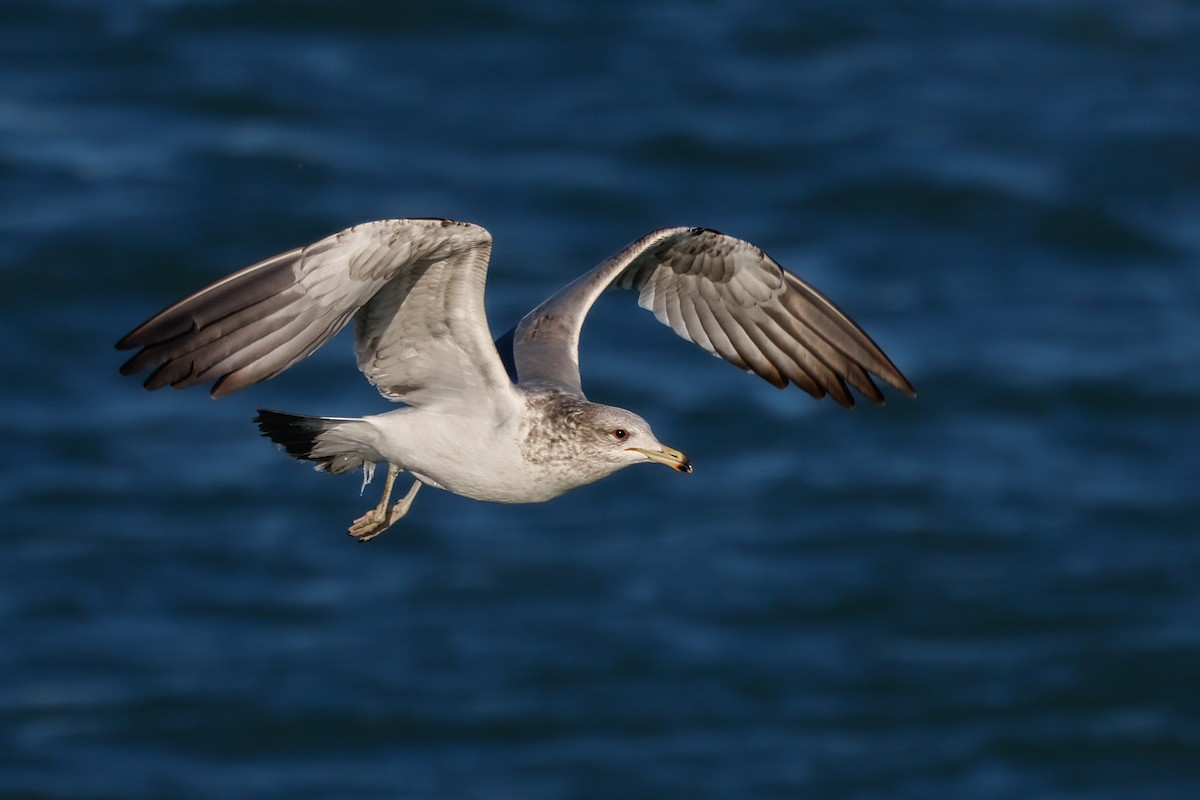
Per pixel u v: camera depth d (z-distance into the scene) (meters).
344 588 21.59
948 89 35.88
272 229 28.89
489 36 37.12
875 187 31.48
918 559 22.22
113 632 20.75
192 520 22.66
